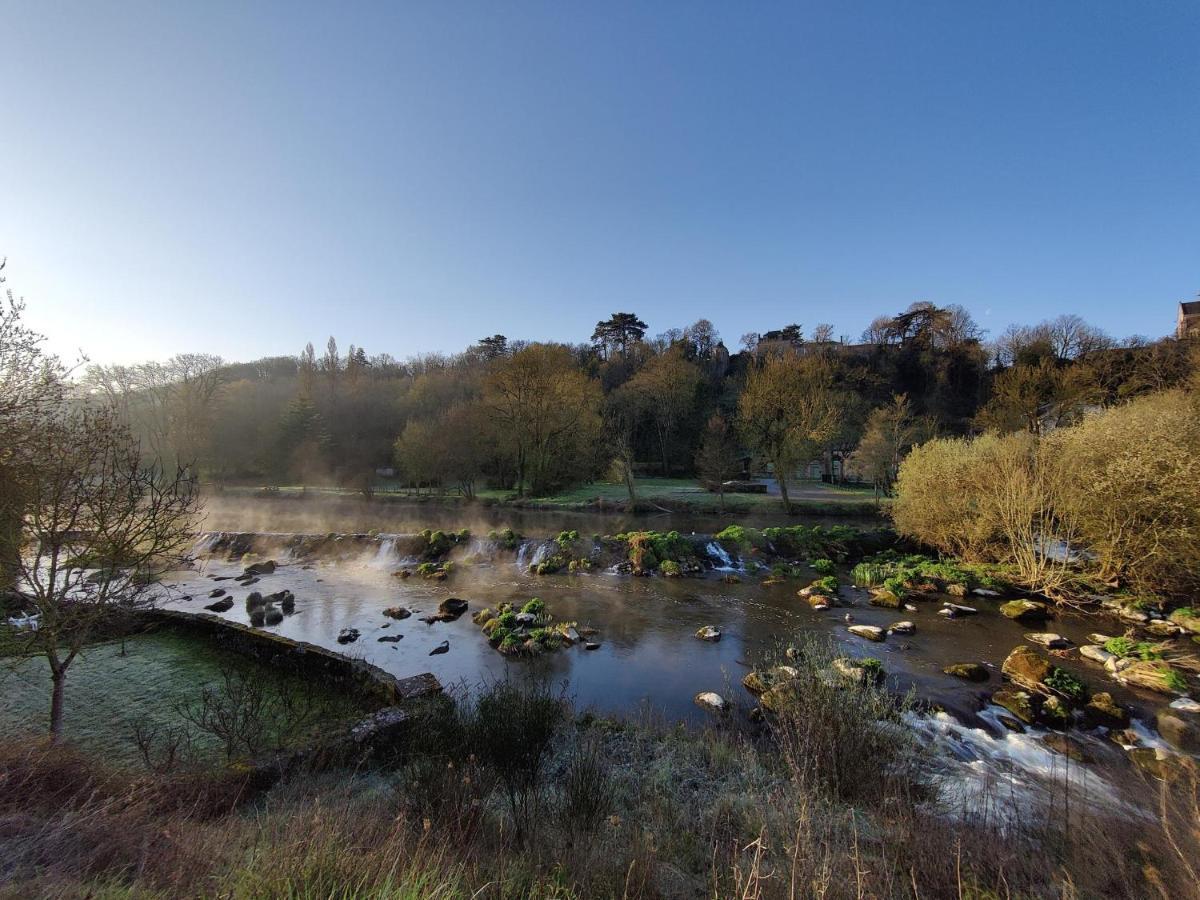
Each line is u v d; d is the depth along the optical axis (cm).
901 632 1424
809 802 509
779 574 2069
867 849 460
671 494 3959
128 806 457
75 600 745
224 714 795
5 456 696
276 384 6391
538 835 489
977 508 1998
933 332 7031
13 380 842
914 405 5869
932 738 902
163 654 1184
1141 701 1041
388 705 925
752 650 1330
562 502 3644
